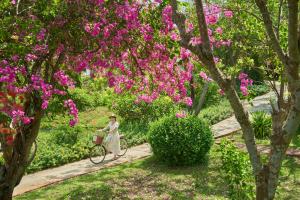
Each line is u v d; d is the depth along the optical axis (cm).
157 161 1309
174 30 748
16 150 767
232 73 838
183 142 1205
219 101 2450
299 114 429
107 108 2228
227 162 813
